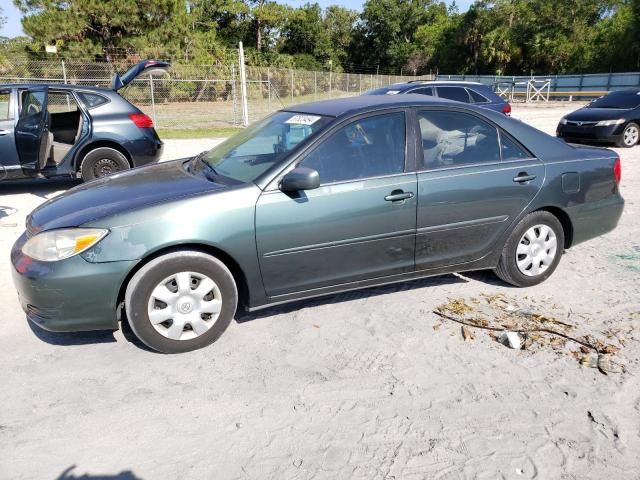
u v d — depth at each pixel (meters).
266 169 3.55
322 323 3.83
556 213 4.43
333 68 64.75
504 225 4.14
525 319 3.86
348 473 2.42
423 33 69.00
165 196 3.38
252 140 4.08
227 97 24.97
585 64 48.91
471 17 57.50
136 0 28.88
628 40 44.28
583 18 51.06
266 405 2.90
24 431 2.70
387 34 71.44
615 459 2.51
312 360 3.35
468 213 3.98
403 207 3.74
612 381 3.10
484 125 4.12
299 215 3.47
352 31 74.56
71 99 7.70
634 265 4.92
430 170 3.85
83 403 2.92
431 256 3.96
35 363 3.32
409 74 70.25
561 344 3.50
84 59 27.34
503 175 4.05
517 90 41.06
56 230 3.18
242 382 3.12
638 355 3.37
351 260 3.71
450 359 3.35
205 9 53.59
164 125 19.66
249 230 3.36
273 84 26.19
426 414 2.82
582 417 2.80
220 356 3.39
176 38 30.50
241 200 3.35
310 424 2.75
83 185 4.09
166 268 3.24
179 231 3.22
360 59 75.00
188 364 3.30
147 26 30.00
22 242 3.43
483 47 56.88
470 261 4.14
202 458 2.52
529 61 54.53
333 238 3.59
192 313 3.37
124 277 3.17
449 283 4.52
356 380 3.13
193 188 3.51
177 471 2.44
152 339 3.31
